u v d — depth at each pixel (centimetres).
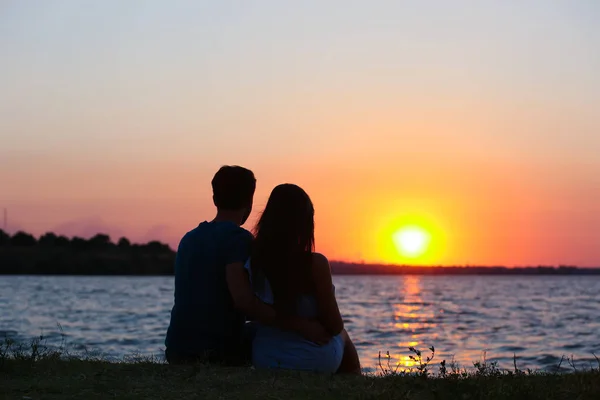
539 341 2319
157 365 501
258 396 409
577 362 1647
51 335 2227
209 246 494
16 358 551
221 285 496
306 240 469
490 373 499
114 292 7288
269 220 467
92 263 17788
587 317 3791
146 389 427
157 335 2314
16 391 421
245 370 476
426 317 3759
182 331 503
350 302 6084
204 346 500
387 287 12544
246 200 511
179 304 506
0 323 2792
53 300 5203
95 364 521
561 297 7569
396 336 2481
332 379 456
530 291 10138
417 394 434
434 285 14538
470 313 4231
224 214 509
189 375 459
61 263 17688
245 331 515
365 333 2634
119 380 453
